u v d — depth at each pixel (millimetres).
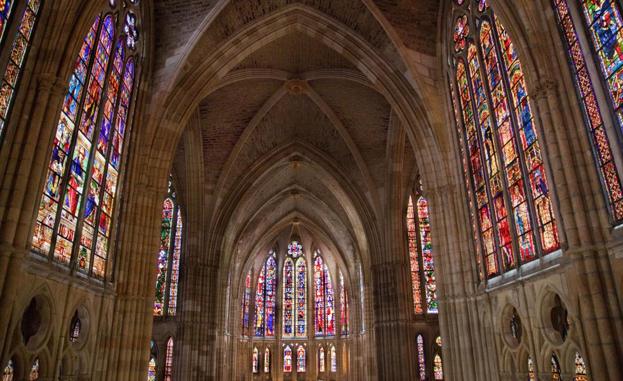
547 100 10992
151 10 18484
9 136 10078
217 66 19969
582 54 10453
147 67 18484
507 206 13688
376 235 29109
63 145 11984
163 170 18125
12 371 10195
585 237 9680
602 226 9625
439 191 17828
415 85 18766
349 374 46500
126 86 16812
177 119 18844
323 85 26438
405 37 19016
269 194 38000
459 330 15953
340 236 44469
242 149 29906
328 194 37750
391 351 26297
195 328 26938
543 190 11781
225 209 30359
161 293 27922
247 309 49906
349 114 27953
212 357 27953
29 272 10422
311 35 21047
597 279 9406
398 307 26672
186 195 28875
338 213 38688
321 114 28969
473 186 16250
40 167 10281
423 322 27359
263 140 30406
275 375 49250
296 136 31250
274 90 26719
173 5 18781
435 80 19031
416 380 26062
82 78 13062
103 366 14500
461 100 17391
